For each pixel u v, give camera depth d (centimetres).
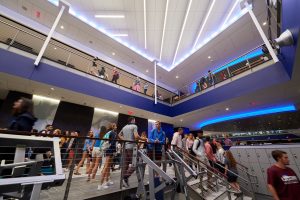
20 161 118
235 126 1198
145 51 1112
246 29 859
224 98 782
